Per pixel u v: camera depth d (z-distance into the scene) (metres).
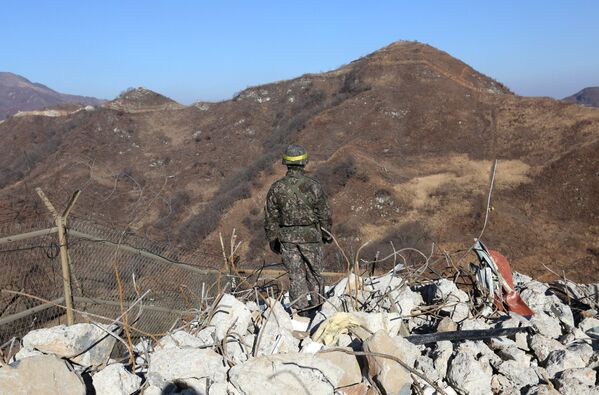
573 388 3.49
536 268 28.19
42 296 5.20
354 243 31.92
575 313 4.98
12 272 5.10
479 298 4.83
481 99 51.12
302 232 4.98
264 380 3.10
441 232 32.12
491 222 32.25
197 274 6.82
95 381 3.14
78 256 5.57
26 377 2.84
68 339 3.59
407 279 5.40
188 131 62.22
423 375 3.35
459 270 5.46
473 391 3.47
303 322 4.56
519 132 44.47
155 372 3.32
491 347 4.10
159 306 5.98
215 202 37.84
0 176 51.19
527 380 3.71
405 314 4.63
